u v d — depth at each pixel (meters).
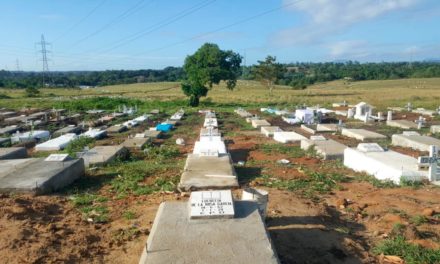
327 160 13.83
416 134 17.72
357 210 7.75
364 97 52.94
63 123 28.19
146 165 12.99
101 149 14.75
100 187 10.24
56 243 6.12
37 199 8.66
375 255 5.74
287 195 8.65
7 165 10.88
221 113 35.25
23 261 5.41
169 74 147.00
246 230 5.21
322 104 42.31
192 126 26.56
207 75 50.22
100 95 69.75
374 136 18.47
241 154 15.24
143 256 4.78
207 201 5.75
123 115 33.69
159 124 25.81
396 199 8.45
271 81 67.56
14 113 33.59
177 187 9.56
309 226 6.66
